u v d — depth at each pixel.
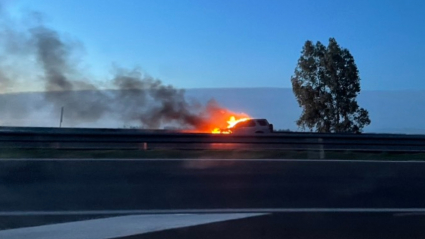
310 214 9.42
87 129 23.77
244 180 11.90
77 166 12.41
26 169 11.98
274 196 10.73
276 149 18.03
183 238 7.76
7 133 16.16
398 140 18.66
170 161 13.38
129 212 9.30
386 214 9.59
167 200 10.23
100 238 7.59
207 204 10.03
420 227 8.84
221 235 7.98
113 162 12.91
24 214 8.99
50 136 16.48
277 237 8.01
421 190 11.69
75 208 9.50
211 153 16.61
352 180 12.25
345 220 9.10
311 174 12.65
